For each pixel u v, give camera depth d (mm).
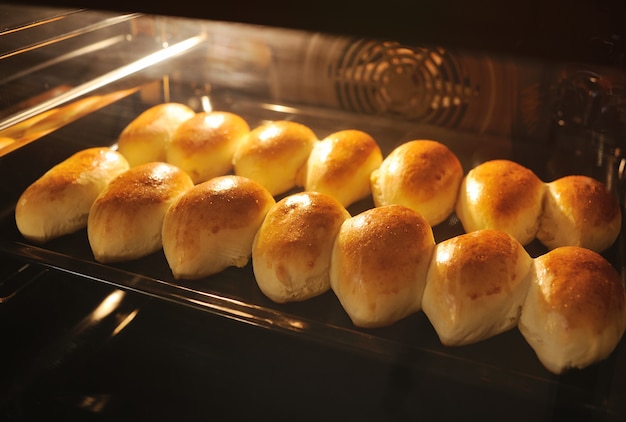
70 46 655
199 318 553
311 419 483
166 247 546
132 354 535
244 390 504
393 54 650
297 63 695
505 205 541
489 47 544
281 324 497
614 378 458
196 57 736
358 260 497
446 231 577
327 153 605
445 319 479
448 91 646
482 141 652
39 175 638
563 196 548
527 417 458
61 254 566
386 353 474
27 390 520
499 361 479
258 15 576
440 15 544
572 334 457
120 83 704
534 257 548
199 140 634
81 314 564
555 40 530
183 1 581
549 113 619
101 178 604
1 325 557
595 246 537
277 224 528
